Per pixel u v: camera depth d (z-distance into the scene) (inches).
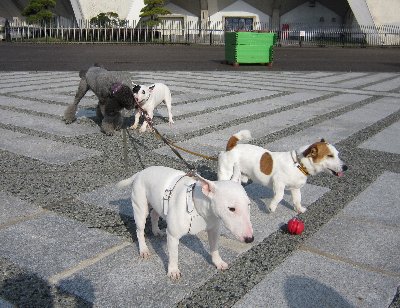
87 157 103.3
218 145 113.7
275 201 73.2
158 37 664.4
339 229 69.4
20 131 125.8
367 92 206.8
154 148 111.2
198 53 446.3
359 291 52.8
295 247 63.6
